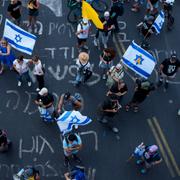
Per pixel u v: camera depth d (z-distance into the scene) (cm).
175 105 1598
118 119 1534
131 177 1391
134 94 1476
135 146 1468
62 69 1664
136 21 1884
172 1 1806
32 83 1608
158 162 1314
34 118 1510
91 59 1706
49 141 1454
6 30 1489
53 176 1373
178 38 1833
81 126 1498
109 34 1736
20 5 1720
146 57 1414
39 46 1734
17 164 1390
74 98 1405
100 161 1419
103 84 1628
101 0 1948
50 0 1906
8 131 1471
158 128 1526
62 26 1819
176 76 1680
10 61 1583
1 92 1577
